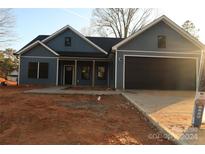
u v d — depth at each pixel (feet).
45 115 21.79
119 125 19.30
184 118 21.03
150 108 26.14
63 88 52.37
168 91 50.57
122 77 52.75
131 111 25.95
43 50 61.46
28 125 18.54
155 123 19.26
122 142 14.84
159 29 54.34
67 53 64.69
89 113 23.54
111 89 52.90
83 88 55.67
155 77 53.62
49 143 14.37
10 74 121.39
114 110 25.99
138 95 39.75
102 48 72.02
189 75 54.39
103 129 17.81
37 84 61.11
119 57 53.11
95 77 69.31
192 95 42.16
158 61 53.98
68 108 26.11
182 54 54.39
